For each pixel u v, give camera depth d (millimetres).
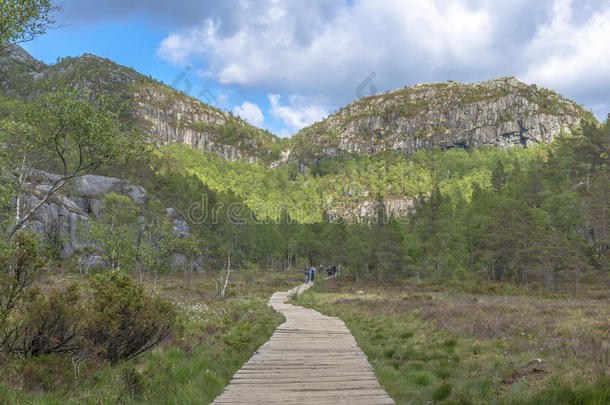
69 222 50094
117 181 79500
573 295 36906
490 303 24359
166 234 25953
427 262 55531
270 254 95188
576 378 6445
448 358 9062
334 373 7676
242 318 17609
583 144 96375
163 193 107250
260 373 7672
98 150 10188
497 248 53906
